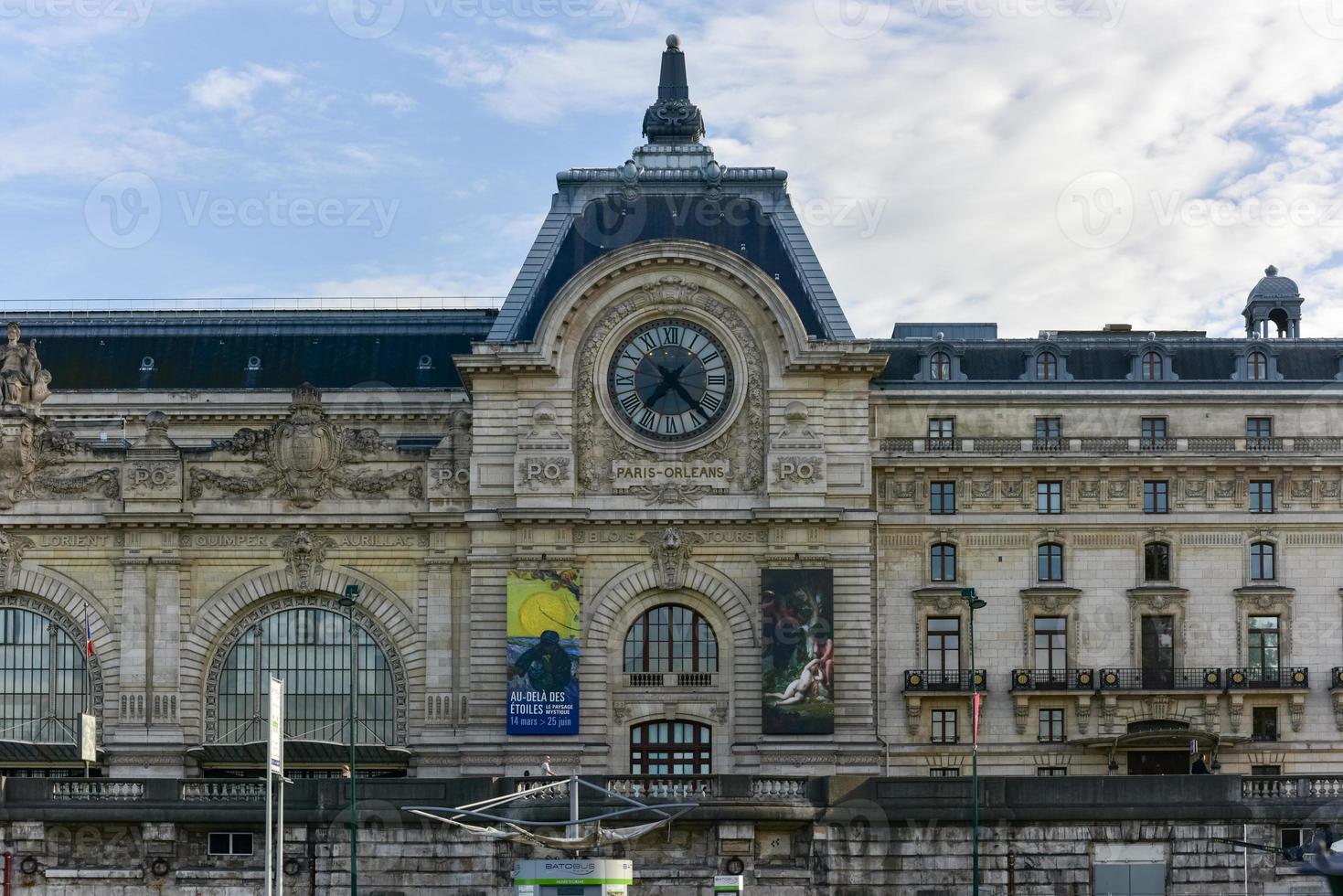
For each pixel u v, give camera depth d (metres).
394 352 150.38
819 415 134.88
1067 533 137.00
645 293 135.88
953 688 134.88
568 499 133.50
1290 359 141.62
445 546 135.00
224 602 135.00
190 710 133.75
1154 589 136.12
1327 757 135.00
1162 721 135.38
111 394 146.50
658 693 133.25
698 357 135.88
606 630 133.62
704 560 134.25
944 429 138.38
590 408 135.12
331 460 135.38
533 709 131.12
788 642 132.00
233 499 135.12
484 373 135.00
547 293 139.00
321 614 135.88
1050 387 139.12
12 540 134.88
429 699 133.75
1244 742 135.12
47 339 149.88
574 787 104.44
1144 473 137.25
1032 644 136.25
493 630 133.38
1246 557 136.88
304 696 135.00
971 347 140.88
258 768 134.62
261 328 151.12
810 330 137.00
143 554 134.62
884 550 136.88
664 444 134.75
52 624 135.12
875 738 132.00
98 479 135.12
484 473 134.38
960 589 135.25
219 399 146.38
